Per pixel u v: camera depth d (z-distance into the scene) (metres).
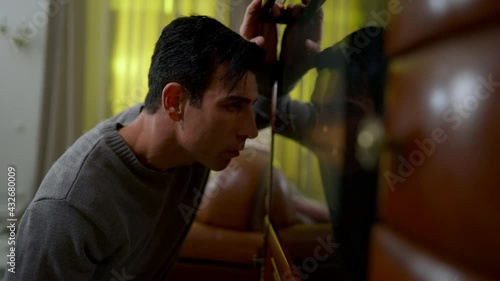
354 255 0.48
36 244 0.76
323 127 0.66
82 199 0.78
